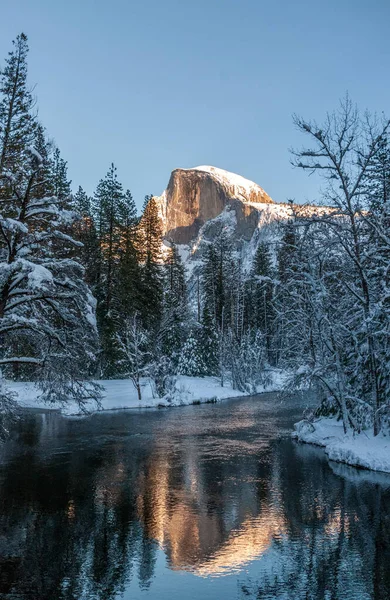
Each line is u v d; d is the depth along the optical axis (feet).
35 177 55.26
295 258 75.41
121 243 163.63
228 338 196.54
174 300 199.52
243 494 49.52
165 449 73.77
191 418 108.88
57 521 41.55
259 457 67.67
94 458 67.62
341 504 45.60
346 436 71.10
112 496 49.19
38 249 55.36
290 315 78.74
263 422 102.42
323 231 69.00
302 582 30.09
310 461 64.85
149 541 36.91
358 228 66.59
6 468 61.87
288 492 50.06
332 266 75.31
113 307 152.56
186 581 30.30
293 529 39.19
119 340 139.54
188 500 47.62
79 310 53.16
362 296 69.46
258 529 39.27
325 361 74.59
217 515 42.93
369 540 36.68
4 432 59.26
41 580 30.45
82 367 58.90
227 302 242.78
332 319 72.69
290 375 78.23
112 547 35.86
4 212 56.29
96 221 161.68
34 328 50.29
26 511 44.45
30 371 60.08
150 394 140.87
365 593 28.60
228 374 191.42
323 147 64.64
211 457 67.87
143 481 55.11
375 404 66.08
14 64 75.92
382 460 59.31
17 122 74.18
